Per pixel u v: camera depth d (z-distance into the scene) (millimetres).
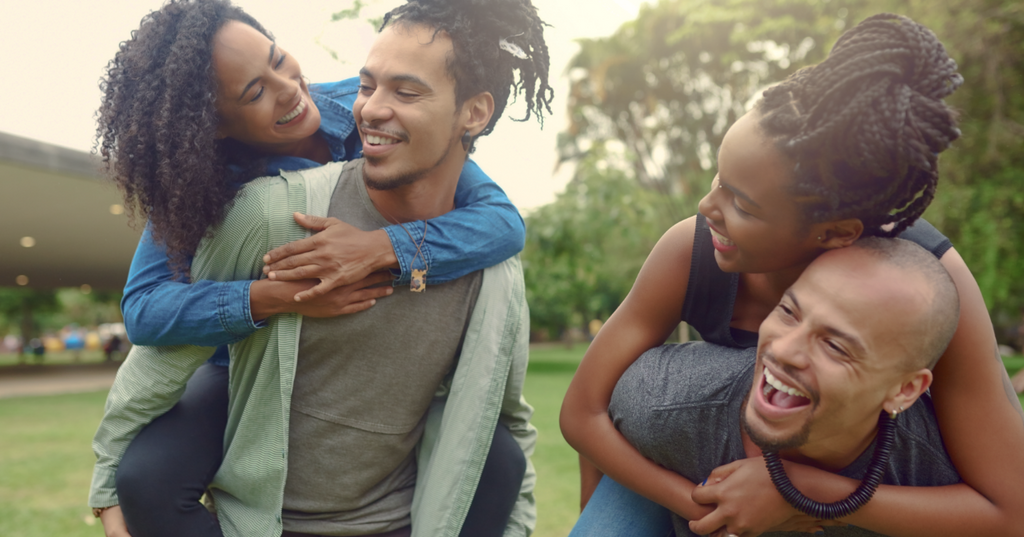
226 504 1312
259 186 1222
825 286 807
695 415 1012
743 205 834
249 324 1172
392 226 1218
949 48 7527
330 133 1432
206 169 1149
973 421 914
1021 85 7574
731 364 1027
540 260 11523
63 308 33344
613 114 13508
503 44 1189
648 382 1057
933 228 994
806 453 907
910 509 902
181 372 1239
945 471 958
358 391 1285
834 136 754
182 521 1246
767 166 798
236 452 1267
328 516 1325
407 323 1275
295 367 1238
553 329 20828
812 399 815
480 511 1424
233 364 1293
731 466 958
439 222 1243
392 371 1288
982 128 7633
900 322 775
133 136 1153
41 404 9797
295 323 1229
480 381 1331
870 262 809
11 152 6828
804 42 10344
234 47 1180
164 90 1146
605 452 1090
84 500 4086
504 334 1352
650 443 1044
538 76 1312
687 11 11695
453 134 1182
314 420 1287
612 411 1106
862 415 824
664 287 1078
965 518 909
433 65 1128
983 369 909
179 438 1274
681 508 1012
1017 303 9953
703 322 1087
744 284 1054
